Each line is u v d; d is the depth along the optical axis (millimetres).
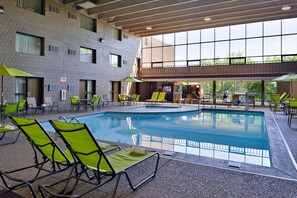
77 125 2125
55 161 2682
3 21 8688
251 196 2391
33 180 2518
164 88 18641
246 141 6145
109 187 2619
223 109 11742
